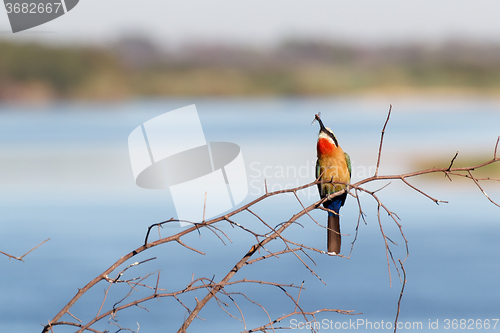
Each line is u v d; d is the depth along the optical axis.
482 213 23.78
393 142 41.38
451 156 32.38
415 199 26.66
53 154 42.91
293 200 24.75
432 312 12.54
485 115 79.00
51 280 15.10
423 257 17.27
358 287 14.47
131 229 21.19
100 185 30.81
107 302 13.66
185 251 18.16
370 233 20.83
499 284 14.47
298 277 15.41
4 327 11.77
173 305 13.30
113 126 64.94
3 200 27.34
